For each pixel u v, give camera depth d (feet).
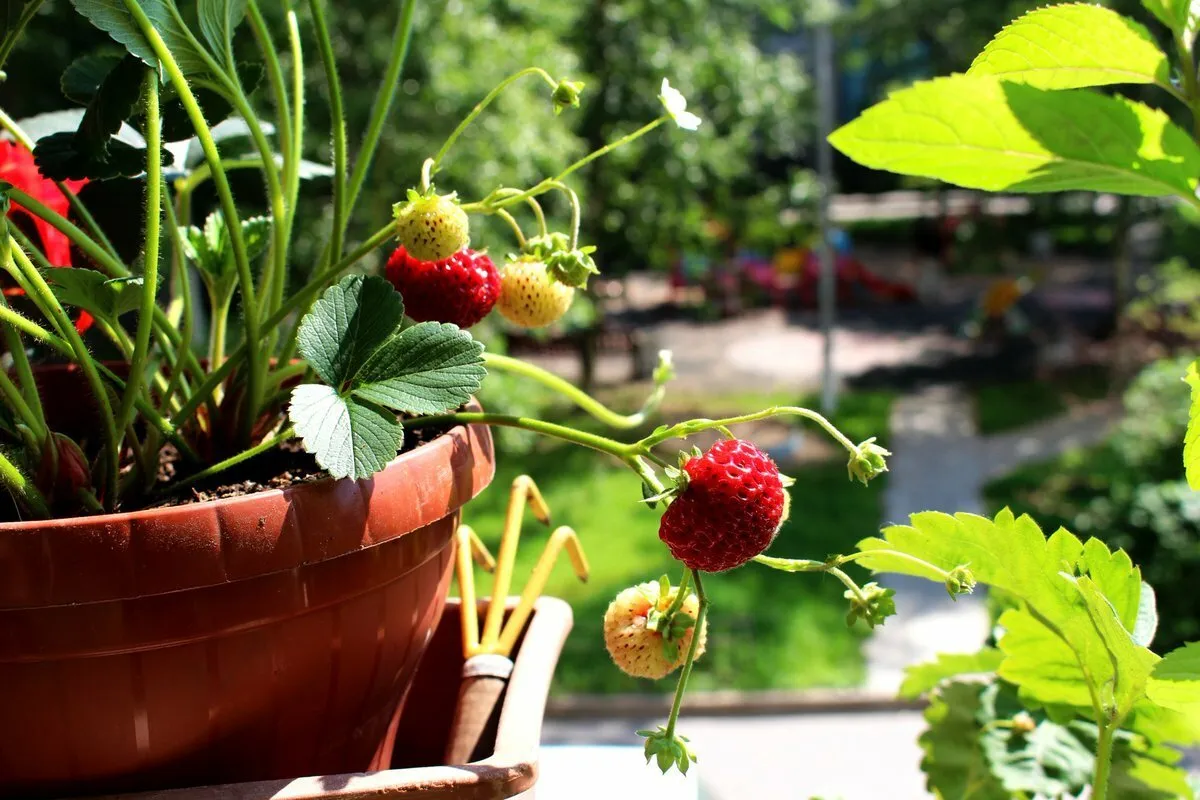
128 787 1.09
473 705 1.23
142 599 1.01
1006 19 12.47
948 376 13.87
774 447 11.16
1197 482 1.10
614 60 11.59
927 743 1.37
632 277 20.35
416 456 1.12
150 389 1.37
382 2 7.34
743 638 7.01
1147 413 8.36
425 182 1.16
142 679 1.04
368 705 1.19
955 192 23.34
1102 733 1.16
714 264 17.57
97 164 1.18
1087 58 1.05
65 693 1.04
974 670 1.40
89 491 1.13
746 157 14.74
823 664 6.70
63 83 1.30
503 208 1.26
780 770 5.69
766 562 1.09
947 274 20.16
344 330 1.08
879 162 1.03
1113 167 1.02
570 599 7.52
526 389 9.84
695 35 12.01
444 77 7.55
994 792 1.33
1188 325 13.19
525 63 8.77
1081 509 9.07
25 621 1.01
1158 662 1.05
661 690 6.46
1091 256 20.53
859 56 15.96
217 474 1.24
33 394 1.15
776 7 12.91
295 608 1.07
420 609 1.19
